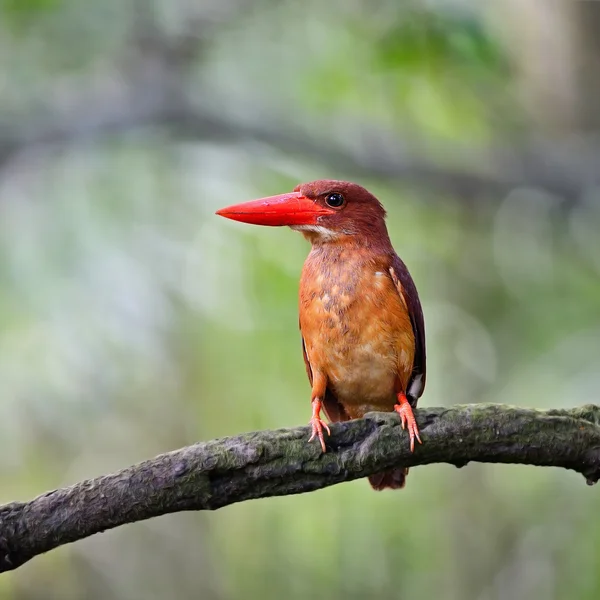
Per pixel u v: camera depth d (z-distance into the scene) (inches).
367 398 287.7
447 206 528.1
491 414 224.2
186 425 490.6
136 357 470.0
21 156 490.6
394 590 499.2
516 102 530.9
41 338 460.1
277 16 523.8
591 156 501.7
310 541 502.3
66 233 471.8
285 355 486.6
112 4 510.9
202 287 473.4
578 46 506.0
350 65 520.1
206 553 507.5
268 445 218.1
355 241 285.7
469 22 472.1
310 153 497.7
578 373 505.7
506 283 540.4
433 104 531.5
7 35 513.3
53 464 481.7
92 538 505.0
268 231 482.6
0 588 494.0
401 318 276.5
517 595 491.8
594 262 531.5
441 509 521.3
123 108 496.7
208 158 495.5
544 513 499.2
